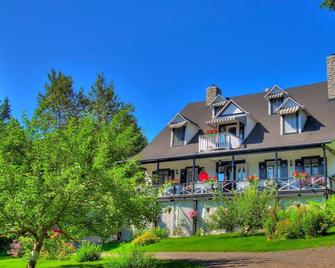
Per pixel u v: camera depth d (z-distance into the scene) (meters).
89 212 15.08
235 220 25.97
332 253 16.36
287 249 18.78
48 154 14.82
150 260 15.43
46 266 18.17
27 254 17.05
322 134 30.97
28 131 15.19
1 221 14.25
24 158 15.02
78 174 14.07
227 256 18.27
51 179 13.81
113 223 15.12
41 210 13.95
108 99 53.34
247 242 22.05
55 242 16.88
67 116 50.53
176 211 32.88
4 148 14.71
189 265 15.80
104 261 19.09
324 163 29.09
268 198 26.33
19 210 13.57
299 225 21.58
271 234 22.39
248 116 34.34
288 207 26.42
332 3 13.16
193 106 41.44
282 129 32.84
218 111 37.09
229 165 34.81
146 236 27.39
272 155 33.03
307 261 14.99
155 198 16.38
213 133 34.50
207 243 23.42
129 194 15.16
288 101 32.91
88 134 15.58
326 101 33.88
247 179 30.91
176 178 36.75
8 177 13.84
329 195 28.33
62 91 52.22
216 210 27.97
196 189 32.59
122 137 16.64
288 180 29.62
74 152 14.80
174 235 32.19
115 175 14.89
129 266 14.93
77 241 16.62
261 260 15.98
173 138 37.44
